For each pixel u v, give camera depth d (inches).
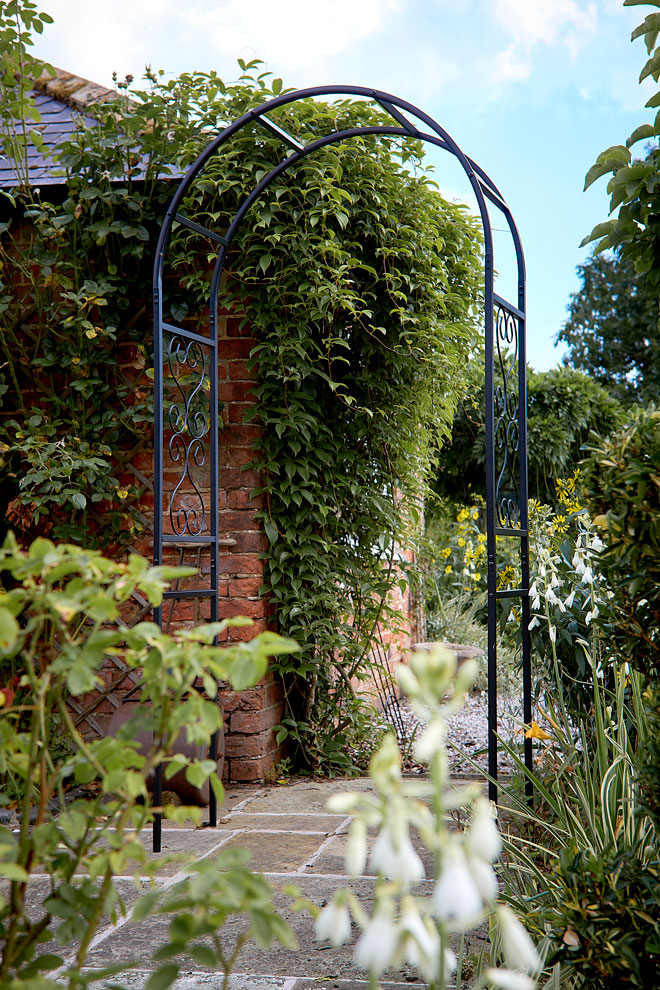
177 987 83.9
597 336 848.3
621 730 96.0
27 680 46.9
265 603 184.7
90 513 186.2
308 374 181.6
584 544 126.6
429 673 36.0
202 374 157.6
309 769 188.7
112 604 46.4
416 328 194.7
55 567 47.0
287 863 123.0
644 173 97.3
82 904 47.0
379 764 35.9
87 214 185.8
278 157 178.2
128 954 92.5
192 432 155.4
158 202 181.8
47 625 166.7
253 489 181.2
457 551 363.9
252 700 176.4
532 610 147.6
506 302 143.0
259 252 180.1
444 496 440.5
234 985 84.7
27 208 182.2
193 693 49.3
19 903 46.1
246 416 179.5
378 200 183.5
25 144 179.9
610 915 66.5
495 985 71.3
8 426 191.5
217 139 144.6
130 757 48.8
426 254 191.3
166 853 128.8
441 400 213.9
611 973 65.4
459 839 40.7
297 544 187.0
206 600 181.3
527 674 140.5
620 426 81.6
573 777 111.3
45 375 191.9
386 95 138.6
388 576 207.3
